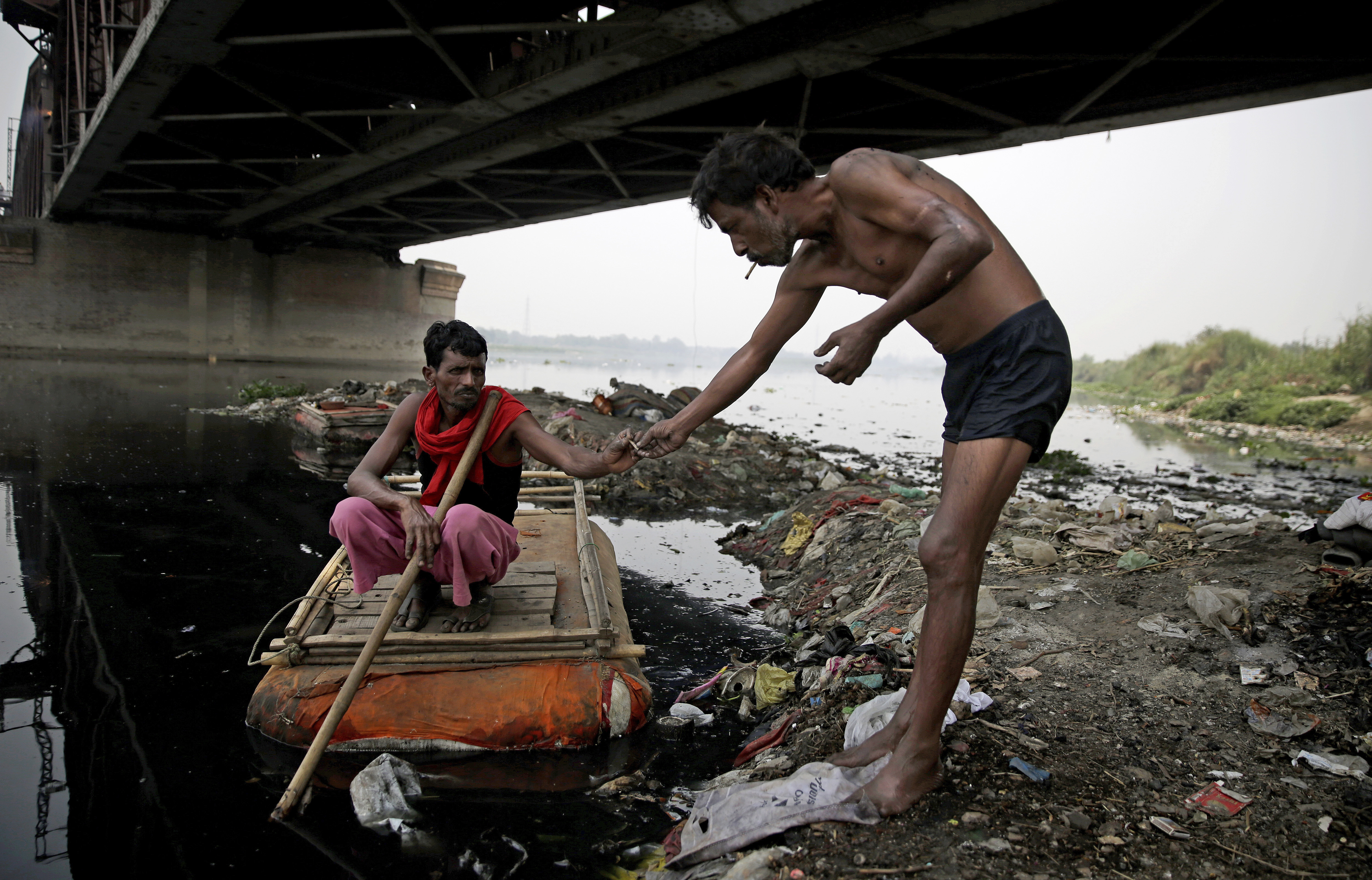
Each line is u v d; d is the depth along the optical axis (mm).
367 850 2191
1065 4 8664
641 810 2428
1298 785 2154
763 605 4613
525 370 37812
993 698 2688
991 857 1859
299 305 32250
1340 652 2730
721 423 11445
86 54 19234
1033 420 1909
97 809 2334
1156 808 2076
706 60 10133
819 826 2018
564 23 8969
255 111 15797
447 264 36875
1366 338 24219
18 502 6199
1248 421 22672
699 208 2111
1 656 3404
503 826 2322
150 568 4727
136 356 28359
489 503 3189
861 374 1820
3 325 26547
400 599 2660
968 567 1967
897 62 10133
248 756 2670
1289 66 9062
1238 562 3650
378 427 10141
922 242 1934
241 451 9289
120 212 26344
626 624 3520
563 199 21109
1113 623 3234
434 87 12344
